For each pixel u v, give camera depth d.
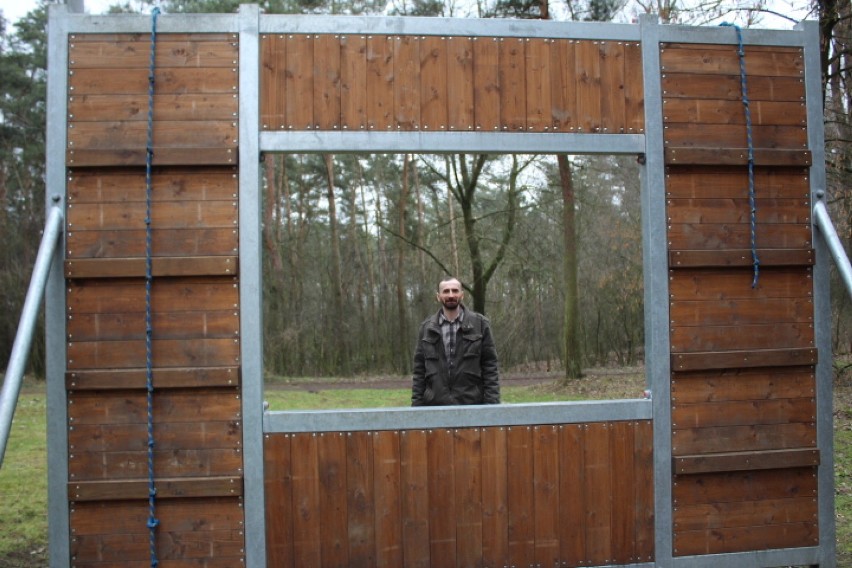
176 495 2.90
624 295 15.36
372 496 3.02
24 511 4.58
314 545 2.99
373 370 17.39
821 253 3.28
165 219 2.96
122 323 2.93
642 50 3.21
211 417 2.95
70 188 2.94
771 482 3.25
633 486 3.15
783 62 3.30
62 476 2.88
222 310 2.96
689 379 3.19
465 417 3.07
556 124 3.15
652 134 3.18
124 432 2.92
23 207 17.80
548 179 14.35
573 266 12.90
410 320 17.45
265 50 3.04
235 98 3.00
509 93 3.14
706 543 3.19
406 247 17.06
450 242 17.47
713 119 3.24
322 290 17.81
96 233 2.93
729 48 3.27
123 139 2.95
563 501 3.11
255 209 2.97
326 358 17.28
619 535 3.14
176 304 2.95
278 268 16.62
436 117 3.09
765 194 3.27
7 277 17.12
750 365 3.19
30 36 17.94
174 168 2.97
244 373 2.94
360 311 17.72
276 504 2.98
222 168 2.99
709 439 3.19
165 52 2.99
